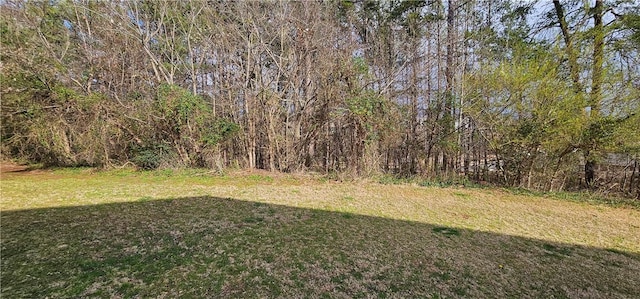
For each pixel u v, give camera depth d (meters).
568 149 7.05
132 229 4.04
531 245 4.13
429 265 3.38
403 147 9.94
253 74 10.67
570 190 7.51
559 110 6.88
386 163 9.83
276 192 6.88
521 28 9.18
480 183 8.41
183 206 5.35
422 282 3.00
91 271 2.83
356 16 12.16
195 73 11.77
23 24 10.07
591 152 6.81
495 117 7.81
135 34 11.02
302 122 10.10
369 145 8.89
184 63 11.59
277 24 10.38
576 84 7.03
